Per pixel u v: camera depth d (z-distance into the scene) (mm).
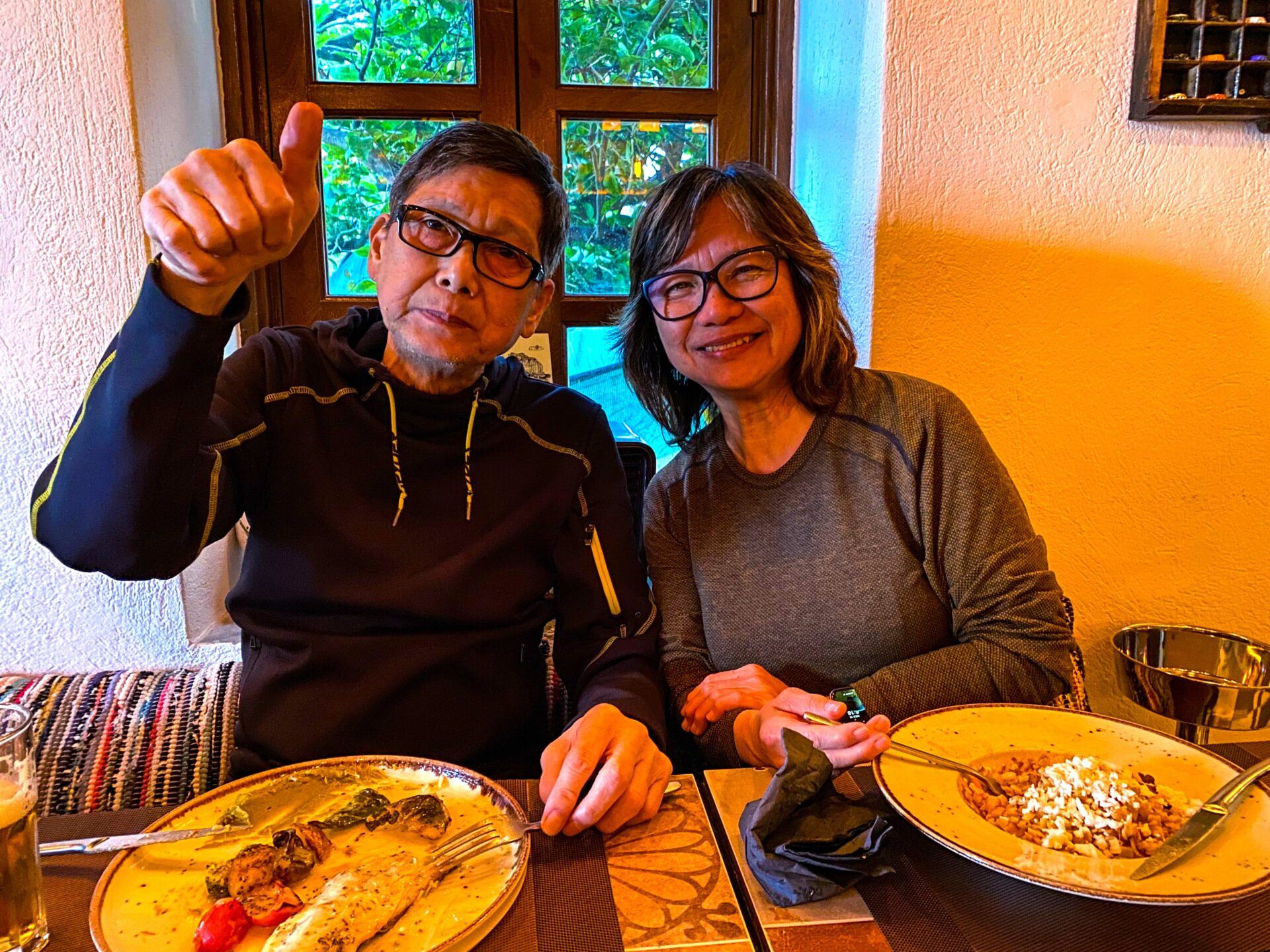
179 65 1433
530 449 1194
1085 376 1490
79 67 1249
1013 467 1503
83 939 587
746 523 1206
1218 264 1483
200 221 667
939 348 1449
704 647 1237
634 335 1289
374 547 1077
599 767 793
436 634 1096
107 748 1182
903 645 1148
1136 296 1476
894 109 1368
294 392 1089
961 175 1404
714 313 1109
